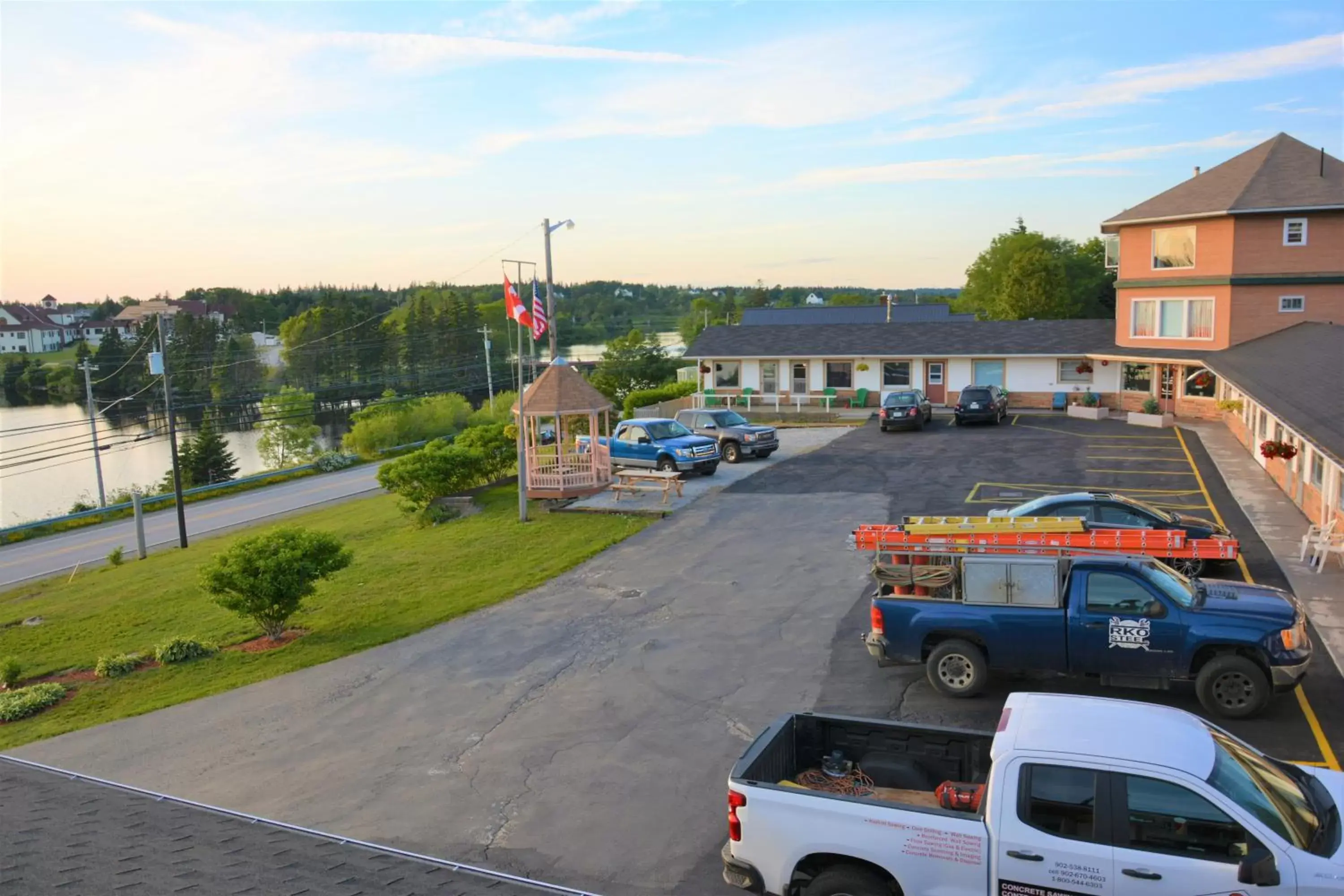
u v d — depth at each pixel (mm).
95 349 151000
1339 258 32938
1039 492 24953
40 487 81875
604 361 94438
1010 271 79000
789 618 16328
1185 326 36875
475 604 19109
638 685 13867
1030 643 11680
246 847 8688
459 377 121938
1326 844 5719
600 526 25422
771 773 7727
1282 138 37031
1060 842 5973
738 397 48594
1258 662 10773
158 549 39844
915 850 6340
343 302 167000
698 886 8320
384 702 14344
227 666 17578
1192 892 5656
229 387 107312
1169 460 28594
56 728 15062
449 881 7949
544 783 10852
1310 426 15781
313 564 18828
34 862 7938
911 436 36844
